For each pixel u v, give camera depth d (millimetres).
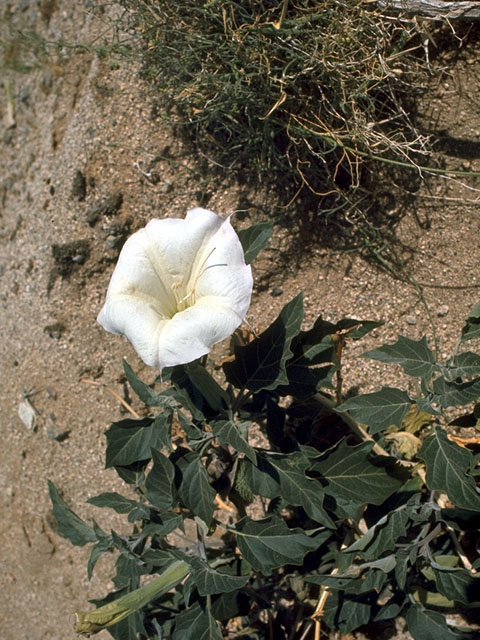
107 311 568
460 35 817
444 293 835
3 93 1110
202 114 860
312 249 882
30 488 1049
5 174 1087
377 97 836
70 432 1003
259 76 786
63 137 1009
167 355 544
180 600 752
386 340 852
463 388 658
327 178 834
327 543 785
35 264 1022
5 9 1094
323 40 768
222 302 550
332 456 691
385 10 776
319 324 693
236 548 771
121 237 944
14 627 1082
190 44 804
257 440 897
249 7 799
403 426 817
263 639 810
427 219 842
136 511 696
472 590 675
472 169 825
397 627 825
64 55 1025
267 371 661
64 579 1034
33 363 1026
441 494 777
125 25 906
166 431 677
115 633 703
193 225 572
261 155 829
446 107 831
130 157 932
